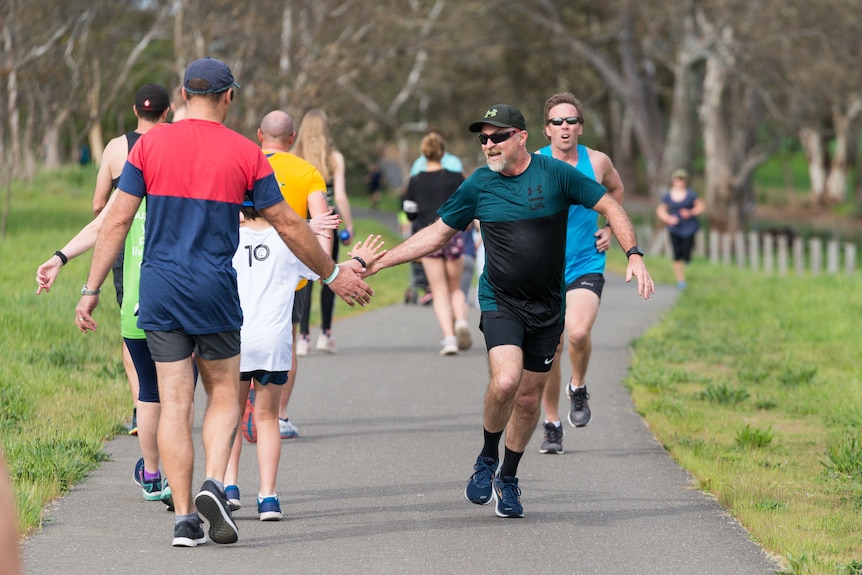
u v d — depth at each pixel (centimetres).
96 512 1614
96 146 11350
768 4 10656
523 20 12538
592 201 1591
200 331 1405
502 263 1605
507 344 1581
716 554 1478
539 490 1831
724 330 4009
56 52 7869
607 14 12188
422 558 1437
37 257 4719
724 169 12600
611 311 4731
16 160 7919
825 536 1545
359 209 14638
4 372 2466
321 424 2333
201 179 1395
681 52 11788
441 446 2139
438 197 3250
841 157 19662
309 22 8700
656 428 2333
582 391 2203
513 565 1416
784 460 2064
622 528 1600
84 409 2262
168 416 1415
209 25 7675
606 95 18250
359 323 4069
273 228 1620
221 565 1381
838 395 2762
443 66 13112
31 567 1354
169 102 1905
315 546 1480
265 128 1908
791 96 11688
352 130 10538
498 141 1572
